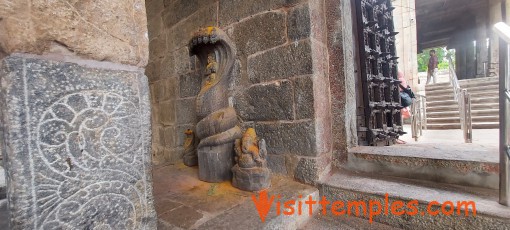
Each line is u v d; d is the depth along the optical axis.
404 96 3.21
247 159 1.75
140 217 0.93
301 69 1.84
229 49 2.00
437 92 7.68
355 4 2.44
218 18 2.41
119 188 0.86
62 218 0.72
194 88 2.78
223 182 1.94
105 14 0.83
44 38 0.69
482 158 1.50
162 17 3.23
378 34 2.71
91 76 0.79
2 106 0.66
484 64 10.80
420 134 4.86
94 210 0.79
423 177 1.65
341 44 1.98
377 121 2.60
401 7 7.64
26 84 0.66
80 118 0.76
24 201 0.66
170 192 1.76
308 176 1.84
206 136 1.98
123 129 0.88
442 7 11.23
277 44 1.96
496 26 1.23
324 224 1.61
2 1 0.63
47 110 0.70
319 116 1.85
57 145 0.72
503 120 1.26
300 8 1.83
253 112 2.15
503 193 1.27
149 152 0.97
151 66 3.52
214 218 1.36
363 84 2.42
